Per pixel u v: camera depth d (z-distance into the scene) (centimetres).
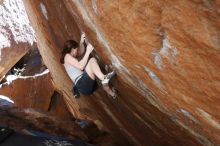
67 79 759
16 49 1106
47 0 532
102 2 301
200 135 355
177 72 276
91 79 445
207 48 223
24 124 579
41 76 1017
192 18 216
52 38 665
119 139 725
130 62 340
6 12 1138
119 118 594
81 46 463
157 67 297
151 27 260
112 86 464
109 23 318
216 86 246
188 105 308
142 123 505
